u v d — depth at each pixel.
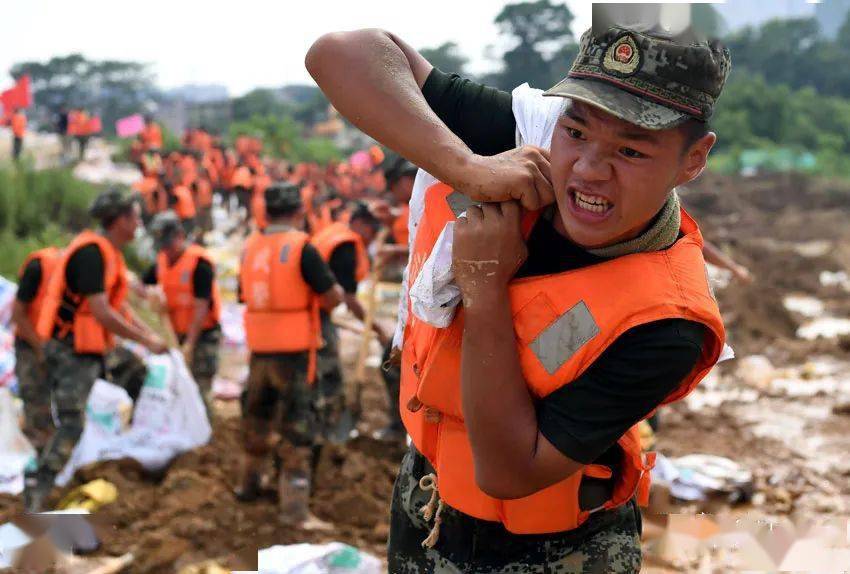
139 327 5.95
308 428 4.86
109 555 4.31
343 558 3.84
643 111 1.55
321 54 1.91
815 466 5.91
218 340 6.49
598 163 1.61
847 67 59.31
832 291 14.09
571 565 1.98
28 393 5.14
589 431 1.70
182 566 4.20
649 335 1.67
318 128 64.69
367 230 6.82
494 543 1.99
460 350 1.84
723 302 11.41
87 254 4.87
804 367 8.91
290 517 4.76
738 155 42.19
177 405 5.58
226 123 68.00
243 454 5.62
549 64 43.12
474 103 2.02
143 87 69.38
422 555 2.10
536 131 1.95
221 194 23.88
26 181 15.25
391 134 1.84
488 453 1.73
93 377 5.03
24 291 5.07
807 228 23.44
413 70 2.03
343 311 11.13
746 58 59.38
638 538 2.09
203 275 6.28
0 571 4.07
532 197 1.69
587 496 1.95
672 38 1.57
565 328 1.70
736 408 7.37
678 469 5.32
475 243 1.69
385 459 5.85
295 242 4.88
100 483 4.93
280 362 4.87
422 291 1.77
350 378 8.31
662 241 1.75
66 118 30.84
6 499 5.02
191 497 4.99
